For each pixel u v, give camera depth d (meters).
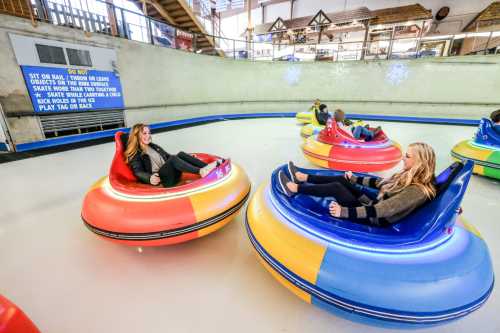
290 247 1.18
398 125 7.57
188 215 1.53
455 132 6.32
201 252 1.69
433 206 1.11
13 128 4.13
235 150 4.50
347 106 10.12
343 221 1.25
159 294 1.35
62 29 4.51
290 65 9.99
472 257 1.07
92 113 5.21
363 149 2.97
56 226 2.00
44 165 3.54
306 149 3.38
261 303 1.30
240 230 1.96
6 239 1.82
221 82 9.05
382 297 0.97
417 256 1.05
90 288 1.38
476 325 1.18
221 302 1.30
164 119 7.11
